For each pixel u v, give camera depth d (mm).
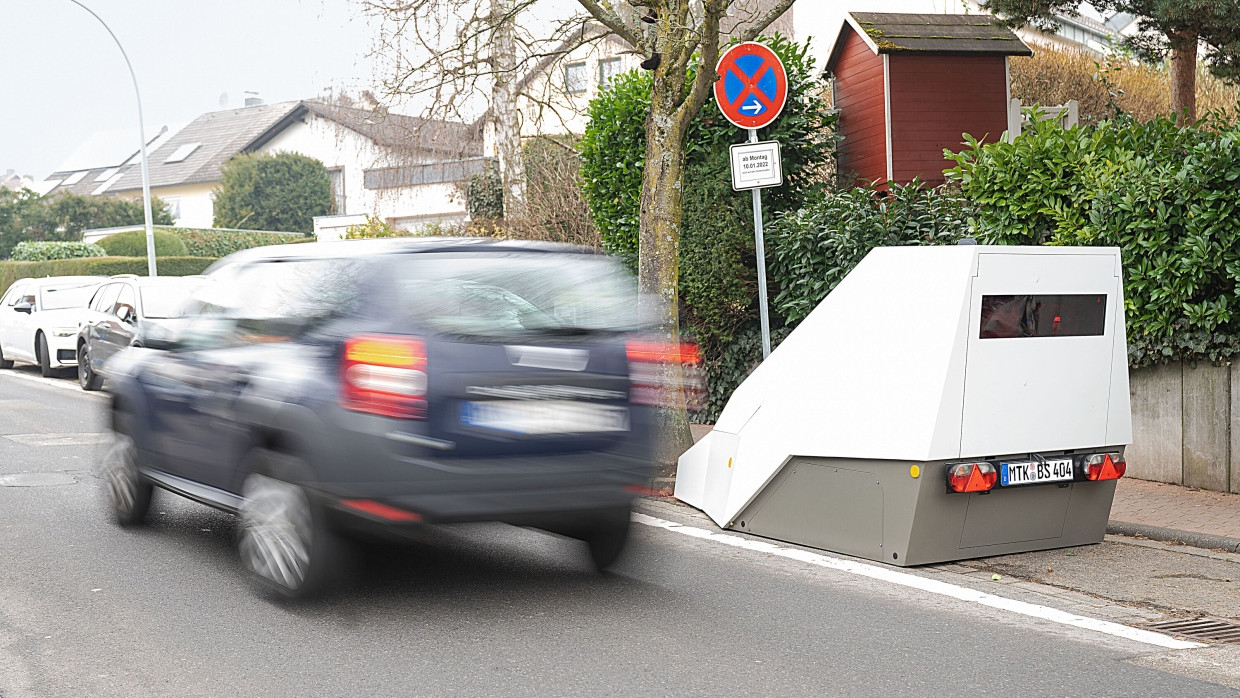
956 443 6480
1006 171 9227
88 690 4680
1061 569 6652
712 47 9422
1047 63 23516
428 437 5355
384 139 19875
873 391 6723
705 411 12727
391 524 5379
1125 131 8984
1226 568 6695
